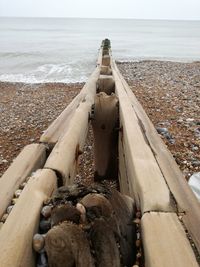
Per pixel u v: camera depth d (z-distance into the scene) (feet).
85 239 2.62
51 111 17.35
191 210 3.51
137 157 4.56
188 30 227.40
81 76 33.50
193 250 2.92
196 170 8.38
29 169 4.44
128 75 28.32
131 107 7.09
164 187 3.75
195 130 11.63
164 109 14.98
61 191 3.30
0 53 55.52
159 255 2.72
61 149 4.65
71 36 124.36
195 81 24.91
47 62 44.73
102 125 7.38
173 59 54.13
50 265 2.67
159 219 3.22
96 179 7.94
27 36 123.24
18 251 2.66
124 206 3.35
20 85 27.32
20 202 3.33
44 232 3.15
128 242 3.11
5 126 14.55
